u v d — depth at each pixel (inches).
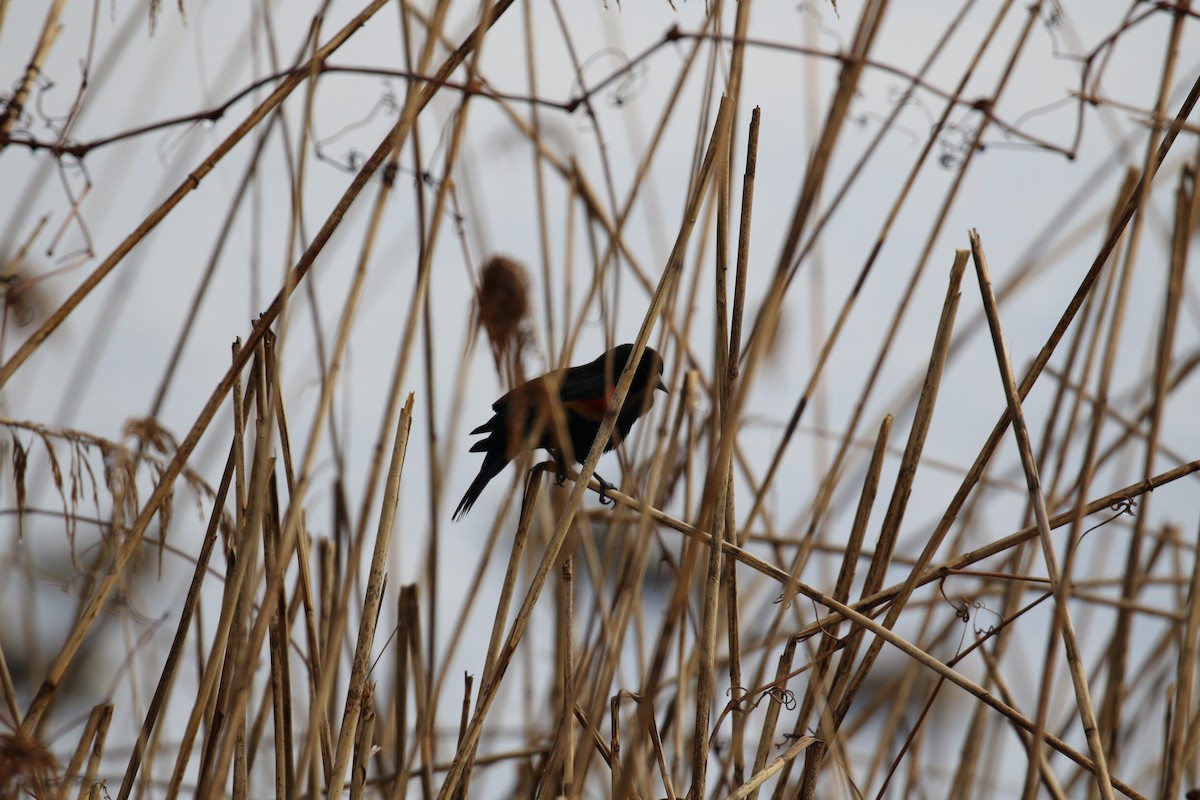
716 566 293.9
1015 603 386.3
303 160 270.2
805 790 298.0
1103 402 273.3
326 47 282.7
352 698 273.0
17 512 305.9
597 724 272.5
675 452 352.5
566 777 282.5
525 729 377.1
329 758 290.4
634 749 240.1
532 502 306.2
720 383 297.1
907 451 304.2
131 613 318.7
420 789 346.9
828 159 255.4
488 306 266.7
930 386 300.2
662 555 358.0
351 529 347.3
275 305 279.4
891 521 305.9
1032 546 385.7
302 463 249.4
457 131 289.7
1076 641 260.2
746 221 293.1
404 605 351.9
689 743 362.6
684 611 325.1
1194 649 277.1
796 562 304.5
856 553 309.3
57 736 299.1
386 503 285.6
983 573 297.1
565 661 300.7
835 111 259.0
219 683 287.9
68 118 301.3
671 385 317.1
